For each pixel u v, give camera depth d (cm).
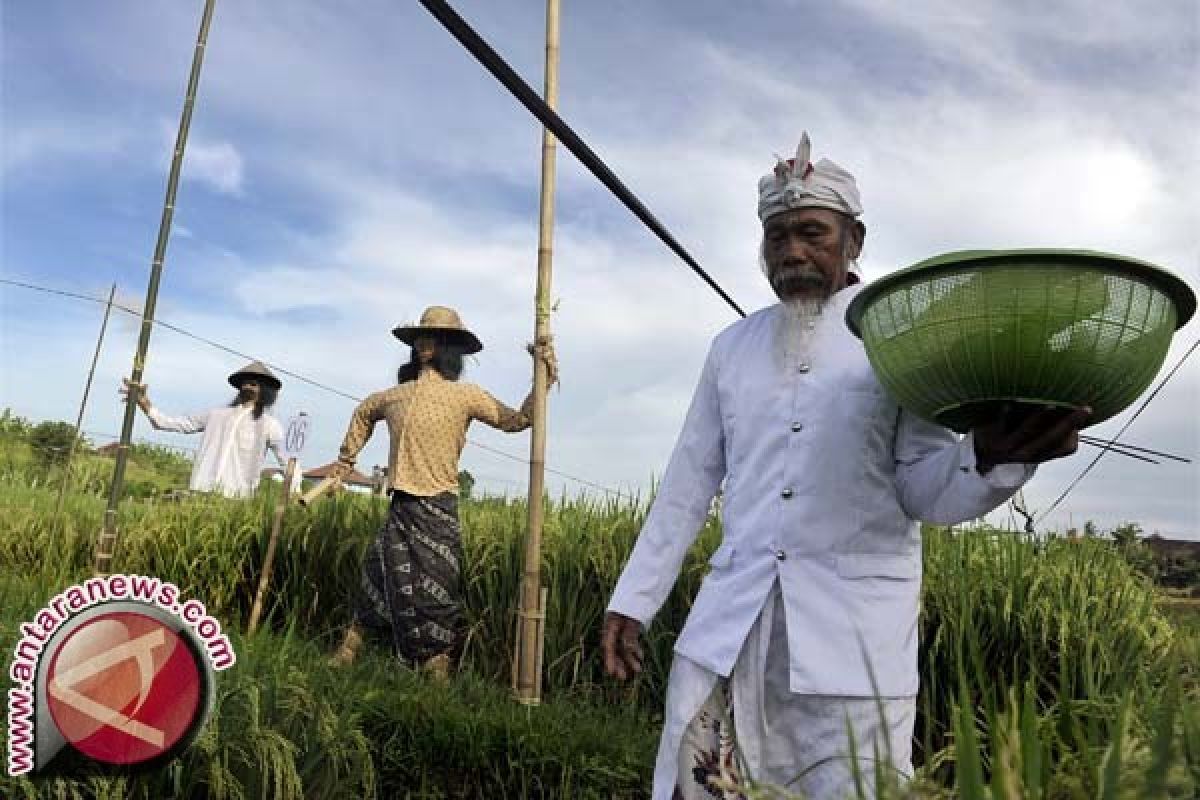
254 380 814
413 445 524
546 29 436
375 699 347
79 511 795
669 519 262
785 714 229
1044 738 136
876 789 116
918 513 226
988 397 163
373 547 532
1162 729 107
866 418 229
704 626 241
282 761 273
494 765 343
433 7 164
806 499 231
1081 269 156
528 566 430
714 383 266
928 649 418
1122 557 439
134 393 530
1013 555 440
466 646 537
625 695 493
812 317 244
